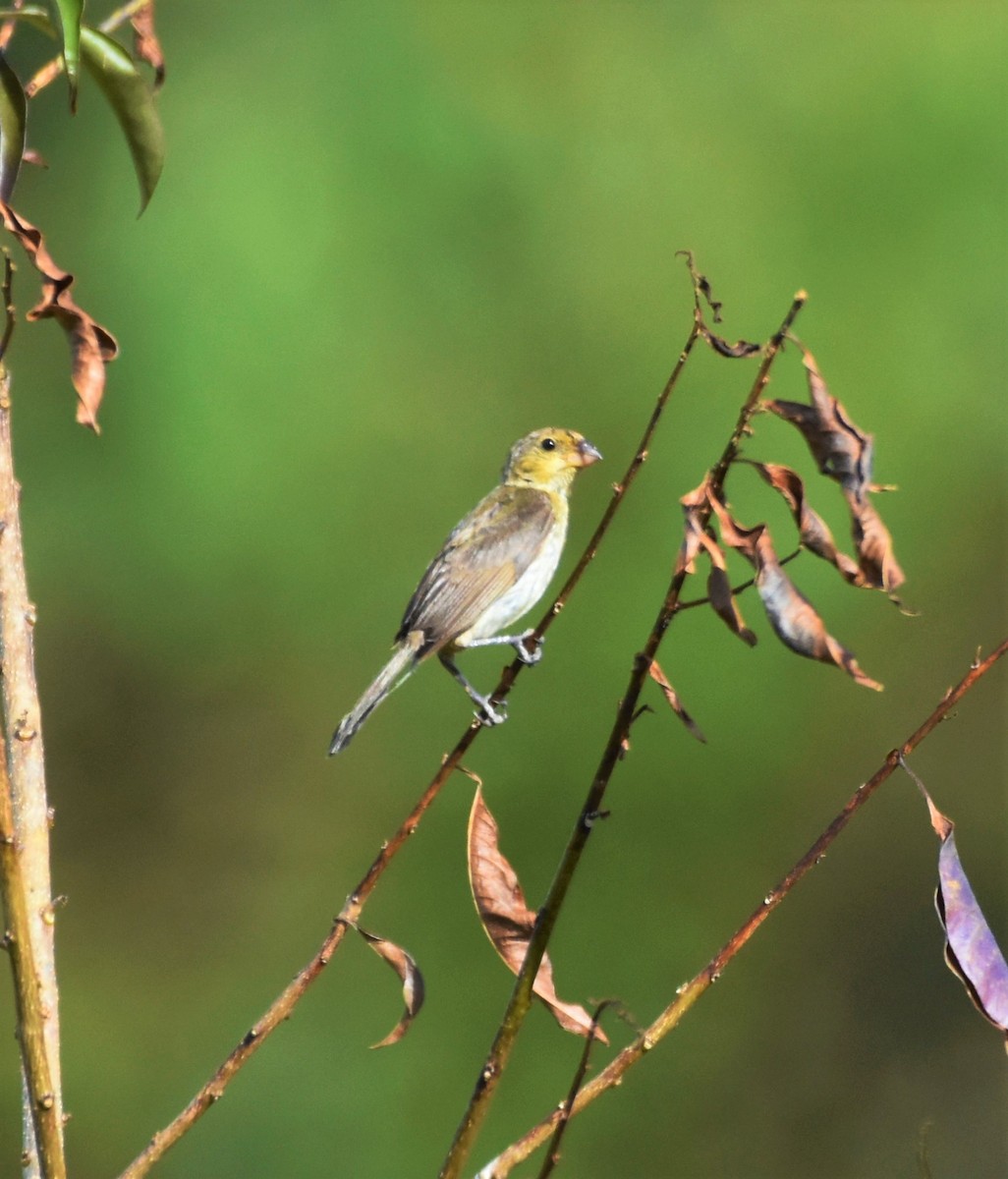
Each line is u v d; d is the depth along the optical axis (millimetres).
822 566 15430
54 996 4113
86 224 17234
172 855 17953
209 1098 4344
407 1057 15273
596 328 16641
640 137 17281
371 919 15914
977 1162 16219
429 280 16625
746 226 16875
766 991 16156
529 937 4938
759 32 17734
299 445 16047
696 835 15531
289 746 17266
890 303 16562
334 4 17234
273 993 16922
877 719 16859
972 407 16625
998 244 16844
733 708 15328
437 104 17000
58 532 16812
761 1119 15922
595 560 15633
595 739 15297
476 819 5039
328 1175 15008
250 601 16531
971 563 16922
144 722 17812
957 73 17219
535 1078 14914
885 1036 16375
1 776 3787
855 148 17078
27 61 18219
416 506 16359
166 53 16984
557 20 17547
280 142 16500
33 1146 4004
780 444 15617
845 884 16844
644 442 4730
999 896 17453
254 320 15914
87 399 4438
